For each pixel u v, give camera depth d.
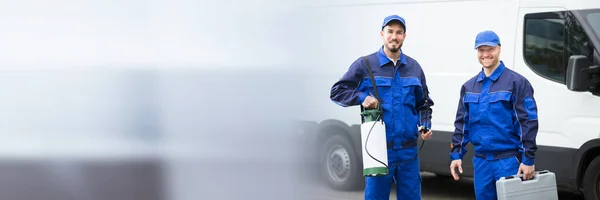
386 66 4.73
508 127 4.82
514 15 6.67
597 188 6.31
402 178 4.88
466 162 7.07
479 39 4.83
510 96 4.79
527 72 6.61
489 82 4.88
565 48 6.39
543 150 6.57
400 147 4.79
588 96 6.24
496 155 4.88
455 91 7.00
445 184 8.58
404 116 4.76
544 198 4.67
